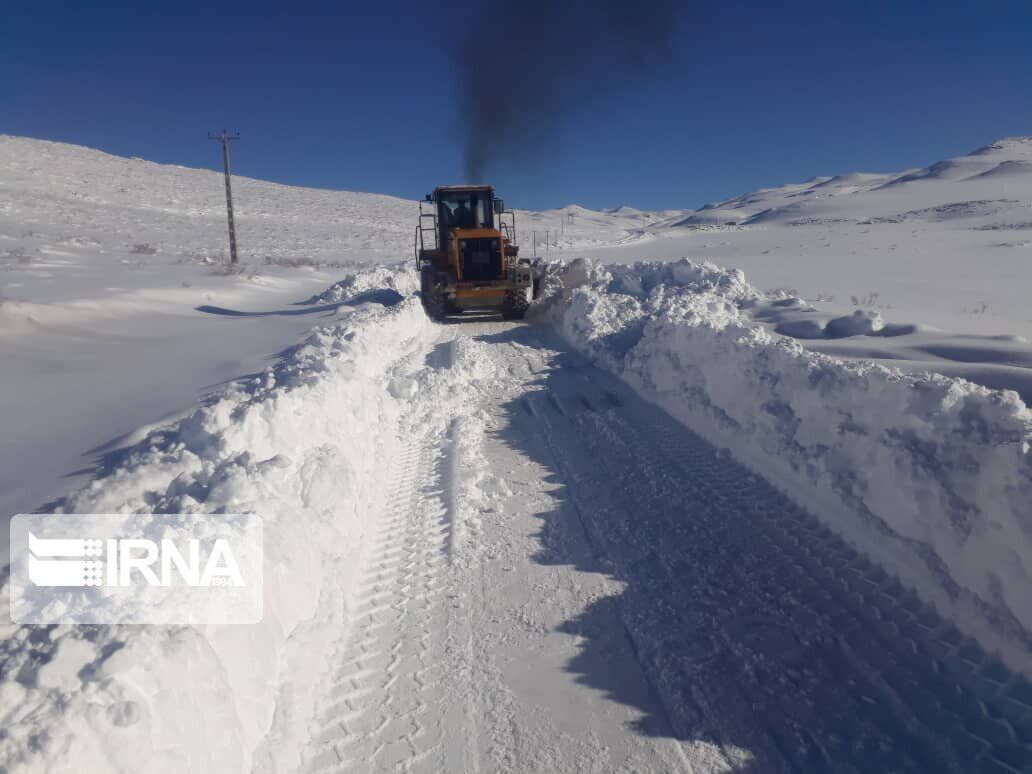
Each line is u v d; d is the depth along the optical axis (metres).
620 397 9.25
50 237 33.16
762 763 3.17
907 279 19.34
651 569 4.82
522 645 4.06
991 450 4.20
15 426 6.97
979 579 4.02
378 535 5.47
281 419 5.88
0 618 3.12
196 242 42.75
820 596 4.39
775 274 22.67
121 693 2.56
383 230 63.12
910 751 3.17
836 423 5.66
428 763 3.21
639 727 3.41
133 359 10.41
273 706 3.36
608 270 18.58
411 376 9.92
